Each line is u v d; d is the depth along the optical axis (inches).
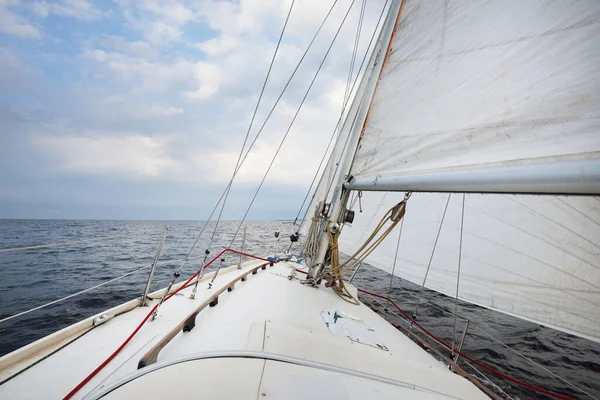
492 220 145.5
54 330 190.5
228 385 36.9
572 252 116.2
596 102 44.4
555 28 51.1
